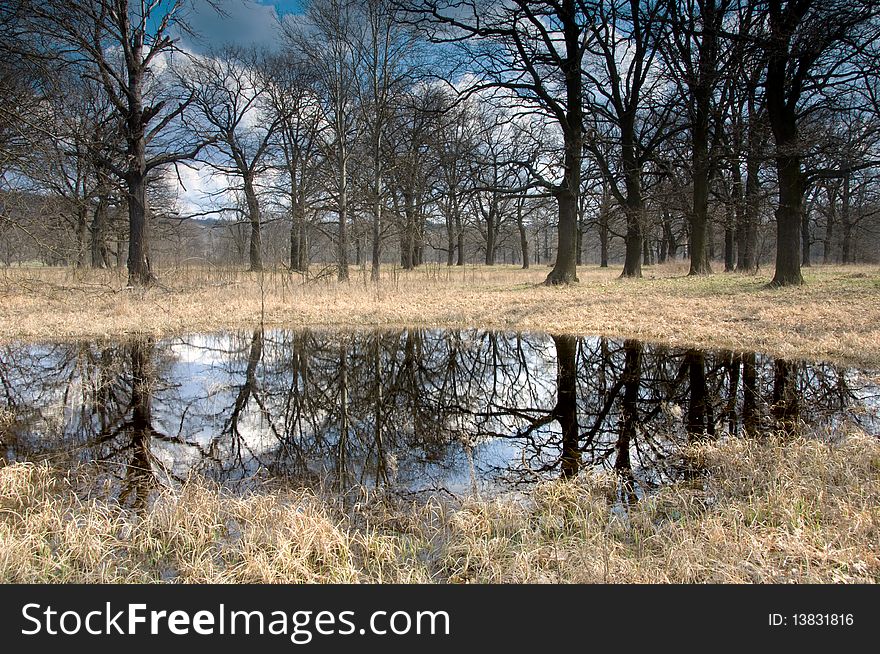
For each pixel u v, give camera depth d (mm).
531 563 3447
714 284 17375
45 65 12234
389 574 3410
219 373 9328
